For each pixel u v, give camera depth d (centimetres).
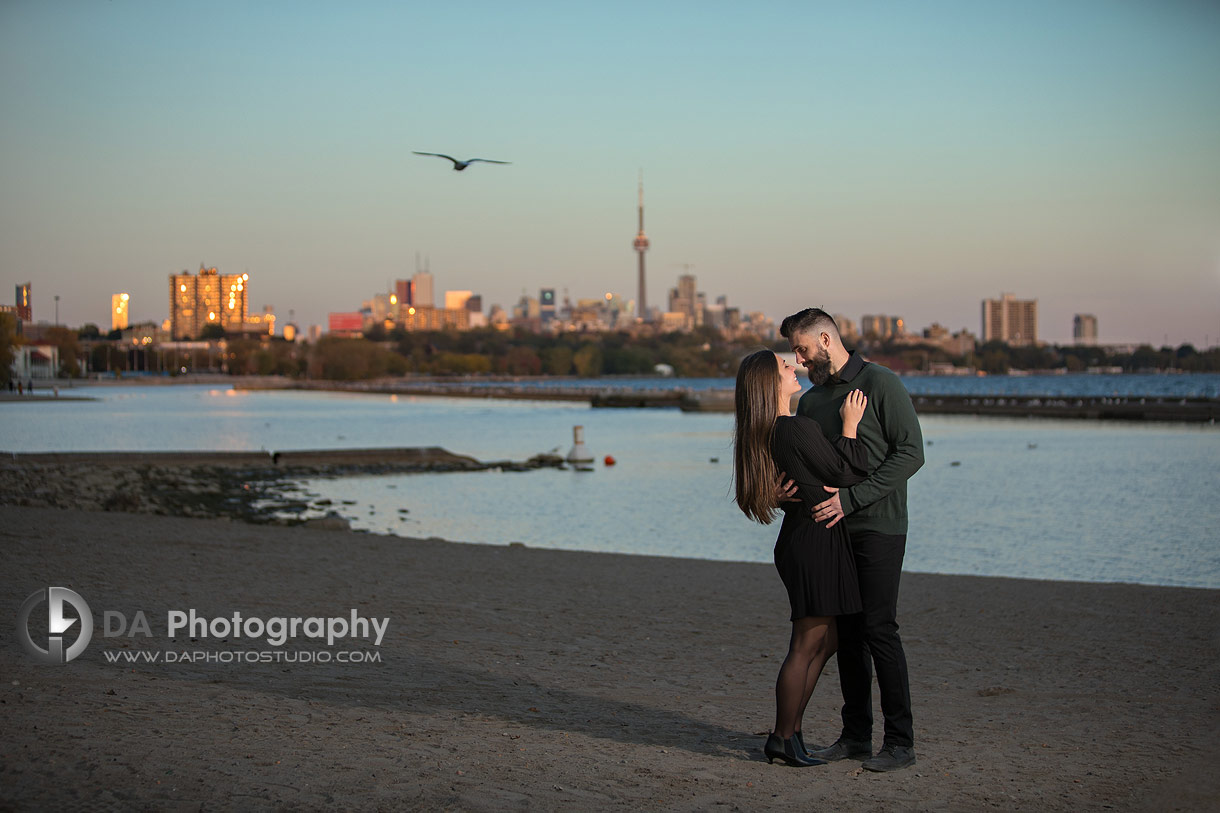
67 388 14525
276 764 493
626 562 1508
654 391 12700
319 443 5844
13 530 1445
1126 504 2833
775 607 1162
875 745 616
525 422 8400
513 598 1166
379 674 762
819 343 547
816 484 521
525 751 547
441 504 2889
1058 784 513
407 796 455
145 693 638
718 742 594
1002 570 1772
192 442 5691
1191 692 768
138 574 1152
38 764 470
